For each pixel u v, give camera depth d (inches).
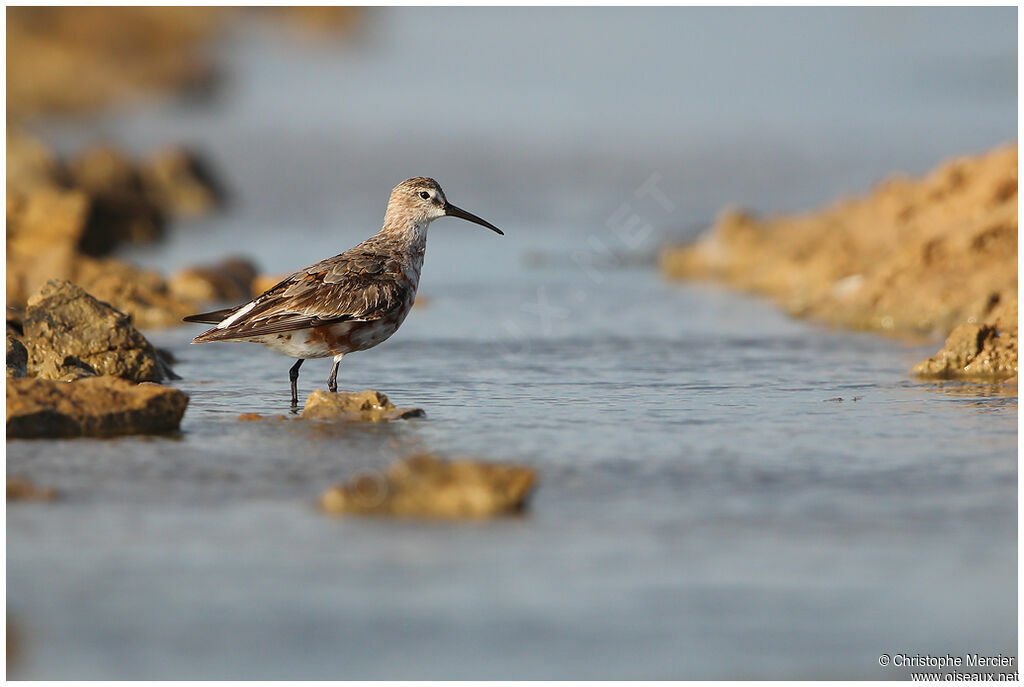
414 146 1588.3
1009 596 332.5
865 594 334.3
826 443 480.7
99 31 2095.2
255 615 322.7
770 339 749.3
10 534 373.4
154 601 330.0
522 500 397.7
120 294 805.9
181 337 756.6
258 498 407.5
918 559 355.6
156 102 1898.4
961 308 756.0
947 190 903.7
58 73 1920.5
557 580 341.4
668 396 583.5
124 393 499.5
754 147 1594.5
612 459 456.8
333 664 302.7
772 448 473.4
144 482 424.2
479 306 878.4
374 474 404.2
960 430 500.4
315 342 580.7
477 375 642.8
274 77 2043.6
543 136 1628.9
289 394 595.5
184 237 1226.6
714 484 423.8
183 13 2258.9
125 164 1325.0
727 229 1071.0
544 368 661.9
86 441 478.0
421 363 677.9
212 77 2047.2
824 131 1684.3
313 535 372.5
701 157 1547.7
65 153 1584.6
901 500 405.7
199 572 345.7
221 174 1480.1
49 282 600.4
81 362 589.6
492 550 361.1
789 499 406.6
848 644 310.2
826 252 948.6
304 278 589.3
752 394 586.2
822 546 365.1
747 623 319.3
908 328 769.6
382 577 343.0
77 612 324.2
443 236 1203.2
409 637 312.5
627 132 1662.2
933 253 804.0
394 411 534.9
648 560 354.6
